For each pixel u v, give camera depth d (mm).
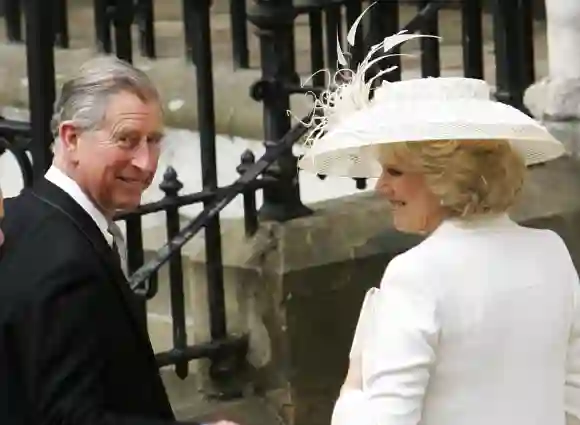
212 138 14547
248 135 18797
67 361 8297
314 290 14602
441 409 8633
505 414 8672
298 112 16656
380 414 8375
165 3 26062
